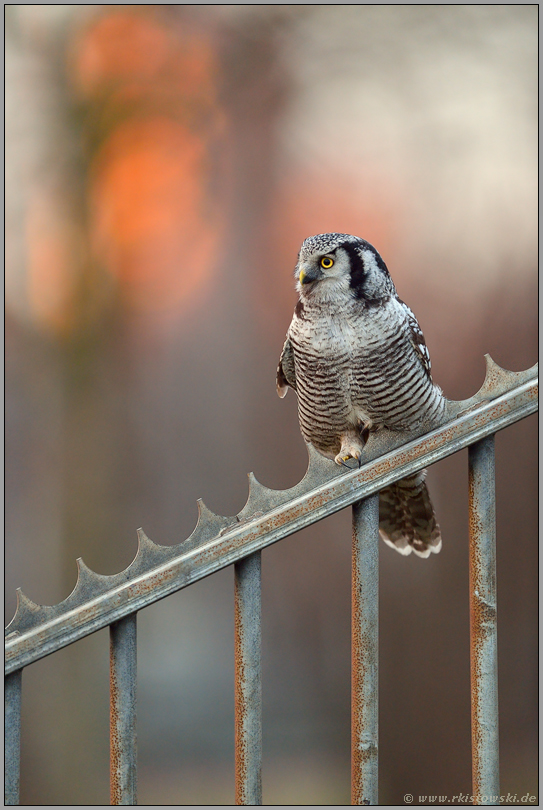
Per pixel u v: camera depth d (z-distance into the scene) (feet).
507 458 40.45
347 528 46.73
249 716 12.36
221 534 12.23
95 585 11.93
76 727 42.37
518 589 40.75
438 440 13.05
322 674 48.78
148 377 49.52
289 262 49.78
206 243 50.85
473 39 43.98
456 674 40.16
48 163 43.29
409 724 40.09
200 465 50.98
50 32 43.14
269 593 48.16
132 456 46.85
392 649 40.91
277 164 49.24
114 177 45.50
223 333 51.96
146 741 53.93
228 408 51.65
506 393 13.29
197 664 57.16
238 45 46.96
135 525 46.62
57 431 44.88
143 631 54.13
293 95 47.73
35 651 11.70
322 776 48.16
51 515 45.50
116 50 44.21
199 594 57.47
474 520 13.37
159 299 49.85
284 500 12.51
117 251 45.80
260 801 12.39
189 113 46.65
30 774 41.60
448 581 40.78
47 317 45.44
